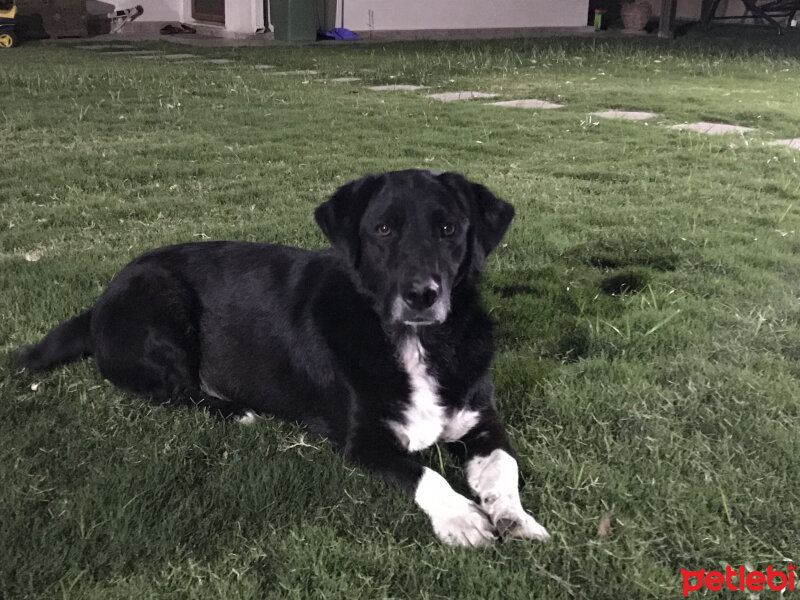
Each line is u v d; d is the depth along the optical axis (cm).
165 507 109
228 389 147
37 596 93
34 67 560
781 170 310
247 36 805
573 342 167
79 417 133
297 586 94
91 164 309
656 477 117
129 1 842
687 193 275
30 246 221
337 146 343
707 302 186
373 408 125
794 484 116
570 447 127
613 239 227
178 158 325
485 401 132
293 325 138
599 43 842
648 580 96
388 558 100
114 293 146
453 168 308
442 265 123
